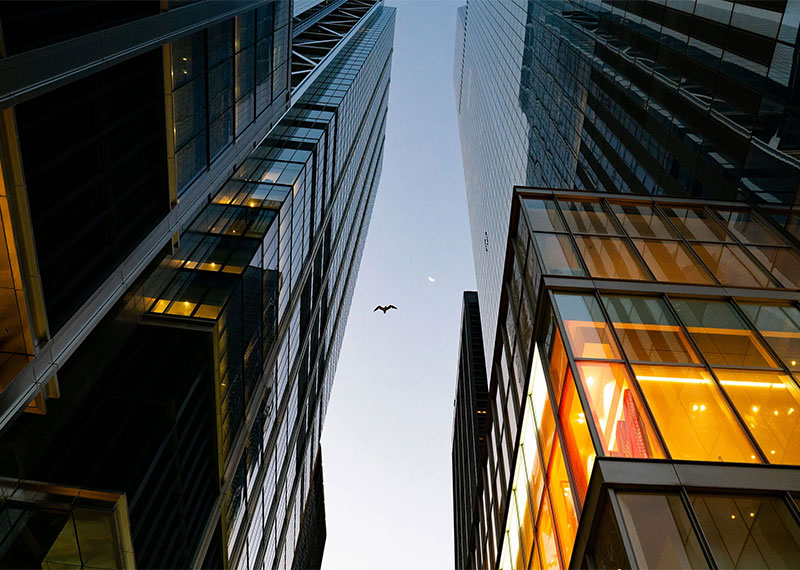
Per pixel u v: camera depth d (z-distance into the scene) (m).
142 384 23.36
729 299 16.42
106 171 16.67
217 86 24.61
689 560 9.38
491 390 27.33
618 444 11.74
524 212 21.78
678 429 11.96
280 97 35.81
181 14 19.48
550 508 14.38
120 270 17.86
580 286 16.84
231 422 29.73
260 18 30.28
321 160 50.91
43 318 13.66
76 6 13.87
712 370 13.55
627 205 22.17
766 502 10.24
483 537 28.38
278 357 41.66
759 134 19.75
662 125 27.08
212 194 31.09
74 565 16.98
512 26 71.94
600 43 37.41
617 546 9.85
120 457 20.58
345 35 97.75
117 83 16.98
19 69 11.72
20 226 12.70
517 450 19.23
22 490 16.72
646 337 14.89
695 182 23.78
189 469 25.45
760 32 19.86
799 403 12.70
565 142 43.59
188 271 28.72
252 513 37.84
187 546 25.42
